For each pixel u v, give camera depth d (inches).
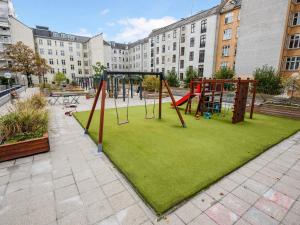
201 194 120.1
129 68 2485.2
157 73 280.7
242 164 159.8
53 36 1920.5
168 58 1531.7
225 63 1128.2
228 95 614.2
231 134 246.7
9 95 572.1
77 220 98.3
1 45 1392.7
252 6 870.4
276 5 791.7
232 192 122.7
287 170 152.7
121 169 148.4
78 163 161.9
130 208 107.3
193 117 354.9
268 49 837.8
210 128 276.5
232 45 1075.9
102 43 1985.7
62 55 1930.4
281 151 193.5
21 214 102.0
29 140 173.2
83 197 116.5
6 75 912.9
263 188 127.4
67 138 226.1
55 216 100.7
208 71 1205.7
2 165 156.5
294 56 813.2
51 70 1876.2
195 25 1249.4
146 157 171.8
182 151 186.9
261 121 330.0
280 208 108.2
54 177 139.1
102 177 139.9
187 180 133.6
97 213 103.3
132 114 375.2
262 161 169.5
